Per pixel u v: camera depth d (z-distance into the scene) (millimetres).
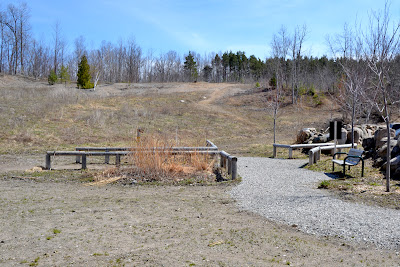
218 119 28703
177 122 25734
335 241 3990
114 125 21891
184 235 4223
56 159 12695
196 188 7520
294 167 10367
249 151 15898
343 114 26656
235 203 6031
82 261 3344
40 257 3447
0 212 5320
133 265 3252
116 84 51594
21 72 59125
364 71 12102
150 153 9047
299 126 27953
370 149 10883
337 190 6789
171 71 86062
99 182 8172
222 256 3512
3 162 11695
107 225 4660
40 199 6391
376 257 3506
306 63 48719
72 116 22578
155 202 6176
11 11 57500
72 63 69188
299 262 3371
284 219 4898
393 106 22406
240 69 90062
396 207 5402
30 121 19984
